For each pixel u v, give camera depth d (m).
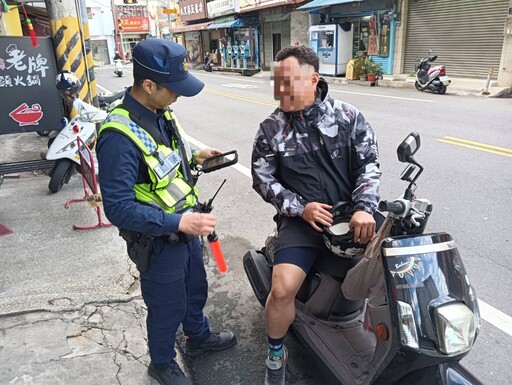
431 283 1.76
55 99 5.83
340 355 2.24
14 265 3.60
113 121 1.87
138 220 1.83
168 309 2.21
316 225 2.15
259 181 2.34
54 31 5.82
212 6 28.09
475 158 6.19
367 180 2.26
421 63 13.36
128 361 2.53
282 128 2.31
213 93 15.34
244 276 3.56
